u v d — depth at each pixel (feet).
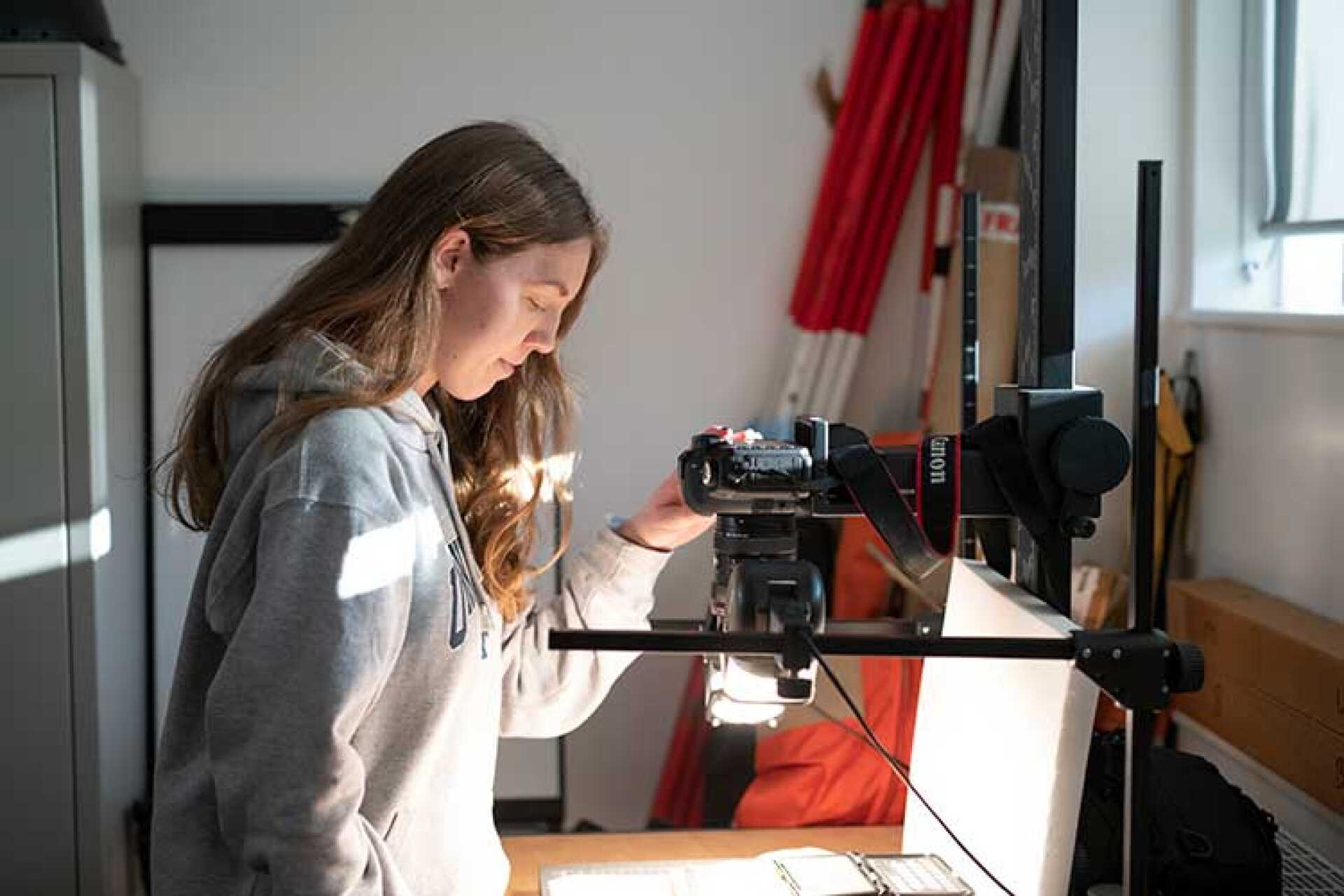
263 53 10.50
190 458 4.92
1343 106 8.95
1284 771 7.82
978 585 5.97
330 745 4.24
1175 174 9.94
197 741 4.75
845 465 4.91
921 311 11.00
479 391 5.14
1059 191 5.55
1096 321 10.06
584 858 7.30
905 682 8.75
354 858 4.33
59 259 9.00
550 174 4.92
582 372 10.90
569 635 4.80
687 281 10.89
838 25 10.77
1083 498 5.14
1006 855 5.45
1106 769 6.62
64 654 9.16
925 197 10.95
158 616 10.30
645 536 6.03
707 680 5.25
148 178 10.48
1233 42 9.72
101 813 9.28
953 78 10.69
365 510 4.37
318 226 10.41
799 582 4.79
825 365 10.73
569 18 10.64
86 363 9.05
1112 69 9.88
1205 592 8.92
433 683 4.78
